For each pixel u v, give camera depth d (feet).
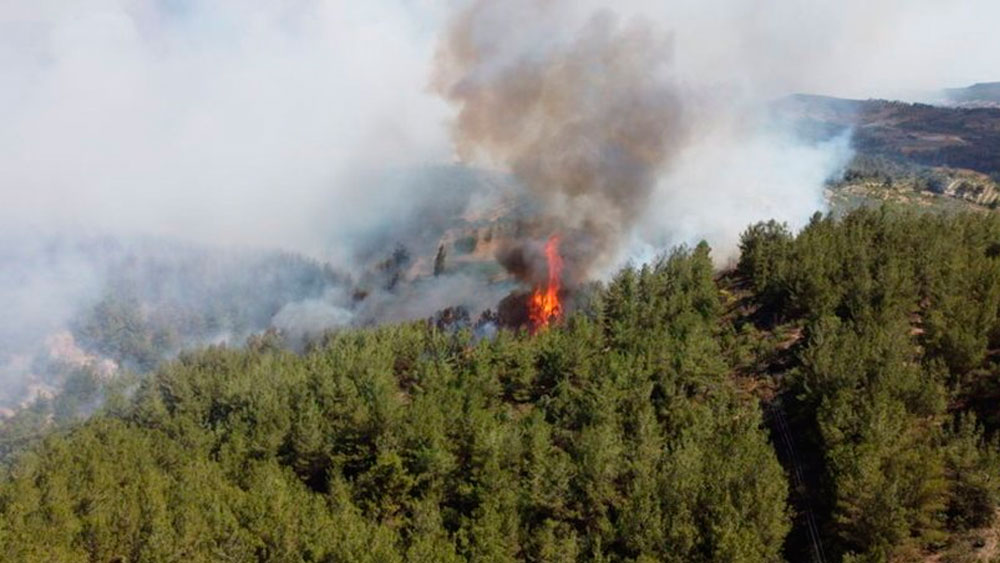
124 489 145.18
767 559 105.60
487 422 142.10
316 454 154.10
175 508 132.16
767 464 116.06
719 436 128.98
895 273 162.09
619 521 115.14
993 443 111.24
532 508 124.98
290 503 131.44
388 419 146.92
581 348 165.78
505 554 115.44
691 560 105.60
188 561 119.75
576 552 114.42
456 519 129.29
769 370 161.17
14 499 144.25
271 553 119.03
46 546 123.13
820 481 122.83
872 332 143.23
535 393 168.35
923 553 104.58
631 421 140.36
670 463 122.01
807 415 140.77
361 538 117.08
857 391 127.95
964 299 145.18
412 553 113.19
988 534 104.32
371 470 136.87
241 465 159.02
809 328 159.74
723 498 110.42
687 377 150.92
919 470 104.17
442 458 134.62
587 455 125.59
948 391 129.08
